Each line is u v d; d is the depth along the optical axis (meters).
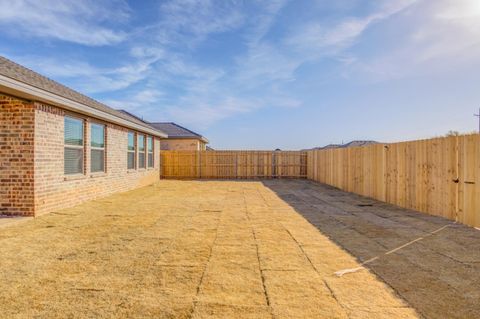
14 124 7.25
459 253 4.81
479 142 6.53
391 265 4.27
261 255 4.67
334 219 7.39
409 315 2.94
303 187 15.15
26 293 3.38
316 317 2.90
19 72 7.40
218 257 4.57
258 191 13.30
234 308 3.06
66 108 8.32
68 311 2.99
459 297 3.31
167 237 5.67
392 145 9.98
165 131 25.09
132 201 10.05
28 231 6.08
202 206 9.15
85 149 9.60
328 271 4.04
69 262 4.34
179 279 3.76
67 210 8.34
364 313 2.97
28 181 7.27
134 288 3.51
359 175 12.39
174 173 20.84
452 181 7.31
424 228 6.49
